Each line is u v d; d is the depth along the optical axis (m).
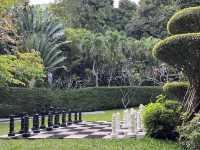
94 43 39.16
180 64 10.53
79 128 16.50
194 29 11.23
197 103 10.54
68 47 39.16
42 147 10.43
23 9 35.97
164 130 11.23
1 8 20.28
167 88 12.17
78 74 39.47
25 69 23.83
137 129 13.02
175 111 11.29
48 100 31.72
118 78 39.50
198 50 9.91
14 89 29.92
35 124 14.90
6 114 29.05
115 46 39.59
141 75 39.41
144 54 39.91
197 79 10.48
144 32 46.12
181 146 9.80
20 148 10.40
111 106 36.00
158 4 46.91
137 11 48.44
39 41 35.34
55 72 38.09
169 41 10.13
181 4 27.31
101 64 39.31
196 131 8.93
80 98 34.03
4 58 21.17
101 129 15.91
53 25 38.00
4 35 22.98
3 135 14.31
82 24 46.91
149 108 11.75
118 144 10.61
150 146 10.10
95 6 48.88
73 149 9.94
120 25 49.06
